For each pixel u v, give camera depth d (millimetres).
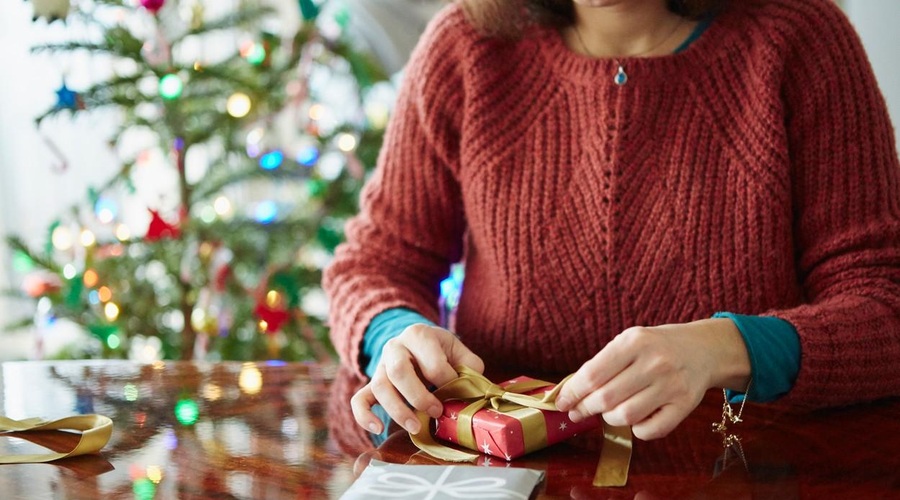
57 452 1445
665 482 1330
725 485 1319
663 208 1657
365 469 1365
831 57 1628
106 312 2582
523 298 1723
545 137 1717
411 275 1858
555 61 1729
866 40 2352
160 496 1335
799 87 1635
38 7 1928
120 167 2715
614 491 1313
